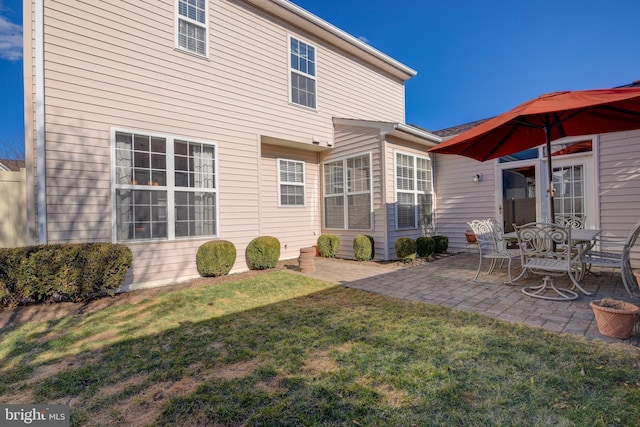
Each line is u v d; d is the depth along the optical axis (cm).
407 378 222
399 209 762
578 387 205
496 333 294
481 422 176
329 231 870
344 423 179
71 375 242
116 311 402
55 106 470
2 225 490
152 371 246
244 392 213
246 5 695
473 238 799
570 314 339
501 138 520
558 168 677
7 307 411
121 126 524
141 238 539
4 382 235
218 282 557
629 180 584
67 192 476
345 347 276
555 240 407
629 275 427
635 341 269
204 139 618
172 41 584
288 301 429
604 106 408
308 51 823
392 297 432
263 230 783
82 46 493
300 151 867
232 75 665
